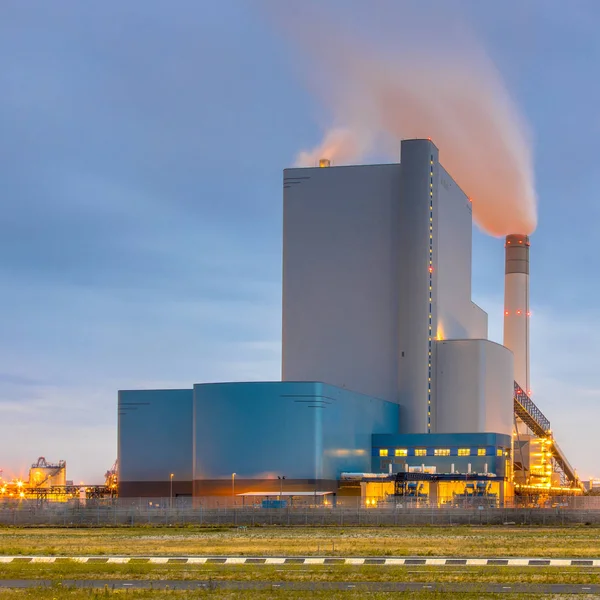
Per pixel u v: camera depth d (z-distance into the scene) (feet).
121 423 643.45
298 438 570.46
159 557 279.49
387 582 232.94
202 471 576.61
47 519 438.81
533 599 211.00
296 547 311.68
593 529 398.01
